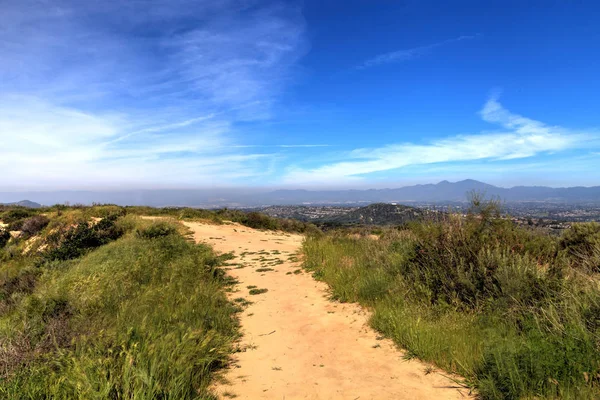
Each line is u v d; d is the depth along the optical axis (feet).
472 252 18.88
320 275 29.78
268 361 14.67
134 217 66.13
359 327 18.17
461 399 10.79
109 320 16.17
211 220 86.63
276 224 98.53
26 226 62.39
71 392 9.93
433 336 14.47
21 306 18.40
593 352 10.65
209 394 11.44
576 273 15.97
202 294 22.75
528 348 10.94
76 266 33.83
